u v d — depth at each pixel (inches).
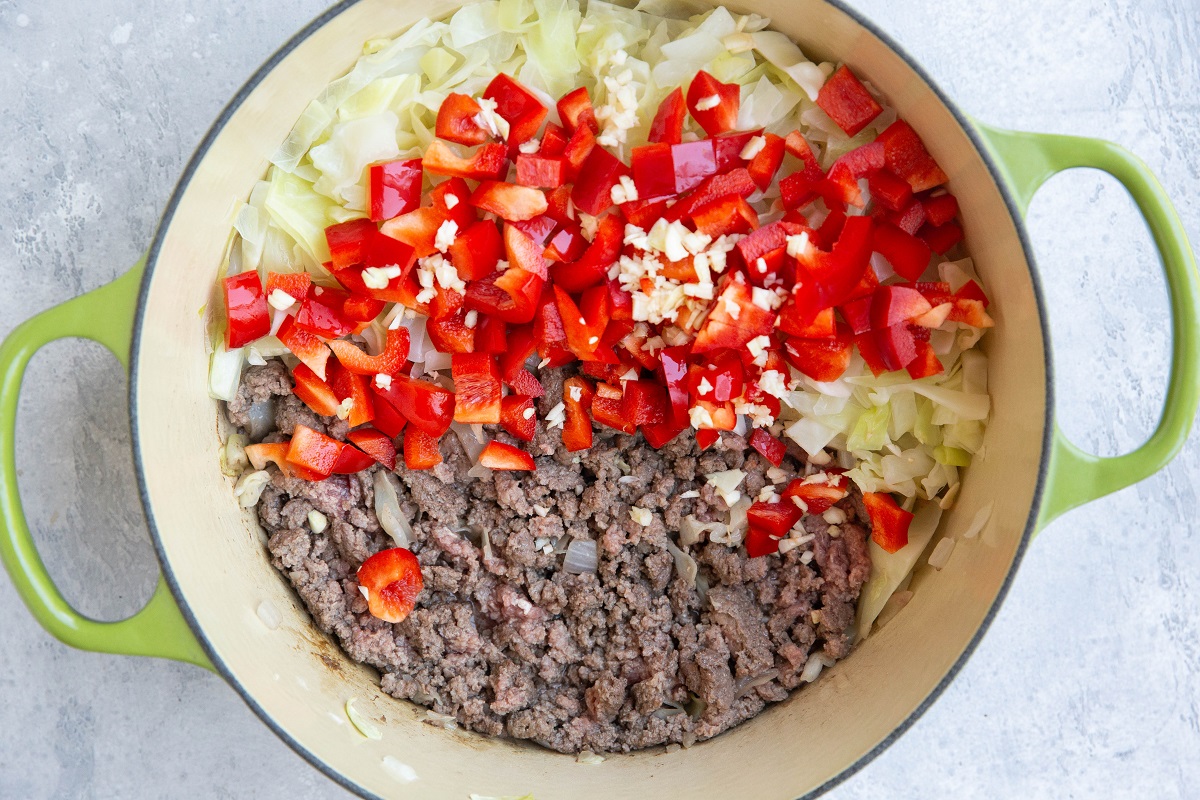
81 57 18.1
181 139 18.2
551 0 16.6
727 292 16.2
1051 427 15.3
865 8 18.4
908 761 18.8
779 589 17.8
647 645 17.6
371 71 16.5
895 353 16.4
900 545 17.3
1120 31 18.5
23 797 18.5
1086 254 18.7
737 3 16.4
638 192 16.1
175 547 16.0
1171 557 18.9
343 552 17.7
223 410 17.5
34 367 18.4
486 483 17.7
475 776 17.3
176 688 18.6
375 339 17.1
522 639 17.6
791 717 17.5
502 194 16.2
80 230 18.3
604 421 17.2
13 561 15.6
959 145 15.5
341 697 17.4
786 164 16.8
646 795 17.2
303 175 16.8
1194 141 18.6
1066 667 18.8
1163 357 18.7
